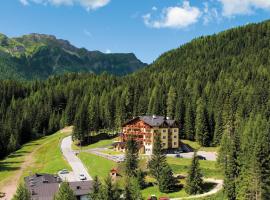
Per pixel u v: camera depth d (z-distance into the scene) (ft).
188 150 541.34
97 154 516.73
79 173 440.04
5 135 608.19
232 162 325.01
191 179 344.28
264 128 443.32
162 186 353.92
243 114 577.84
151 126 523.70
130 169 386.73
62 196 264.52
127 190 283.18
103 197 270.26
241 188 309.42
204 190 350.64
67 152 555.28
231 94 634.84
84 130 610.65
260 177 300.40
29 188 346.95
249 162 313.12
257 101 604.49
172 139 537.65
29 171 480.64
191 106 600.80
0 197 388.57
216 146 562.25
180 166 426.92
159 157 384.68
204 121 568.82
